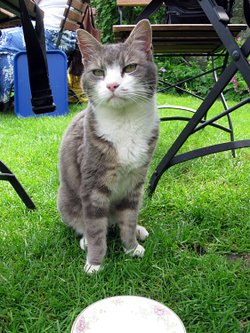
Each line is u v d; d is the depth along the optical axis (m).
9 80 1.56
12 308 0.42
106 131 0.50
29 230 0.58
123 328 0.35
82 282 0.46
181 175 0.82
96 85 0.52
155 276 0.47
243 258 0.52
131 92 0.49
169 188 0.75
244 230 0.58
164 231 0.58
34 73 0.51
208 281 0.45
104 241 0.52
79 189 0.55
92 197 0.52
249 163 0.88
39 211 0.65
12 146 1.05
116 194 0.55
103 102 0.50
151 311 0.36
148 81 0.52
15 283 0.45
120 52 0.52
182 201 0.67
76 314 0.41
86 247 0.55
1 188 0.76
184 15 0.82
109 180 0.52
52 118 1.43
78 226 0.57
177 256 0.51
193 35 0.77
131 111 0.50
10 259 0.51
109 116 0.50
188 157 0.66
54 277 0.47
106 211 0.53
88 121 0.52
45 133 1.19
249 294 0.43
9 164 0.90
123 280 0.47
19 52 1.44
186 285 0.45
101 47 0.54
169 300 0.43
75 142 0.56
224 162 0.89
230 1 0.78
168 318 0.35
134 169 0.53
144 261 0.50
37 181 0.79
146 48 0.54
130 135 0.51
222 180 0.78
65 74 1.49
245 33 1.91
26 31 0.49
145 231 0.59
